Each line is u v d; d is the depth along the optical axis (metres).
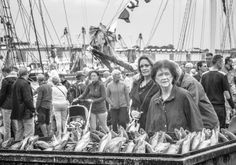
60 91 17.36
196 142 5.41
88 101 15.90
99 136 6.14
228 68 18.22
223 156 5.53
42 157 5.24
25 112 15.91
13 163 5.34
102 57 26.94
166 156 4.91
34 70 32.59
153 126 6.88
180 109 6.77
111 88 15.74
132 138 6.18
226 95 13.24
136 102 9.92
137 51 40.03
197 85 8.38
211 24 31.28
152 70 6.91
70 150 5.52
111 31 27.06
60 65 40.91
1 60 29.08
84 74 22.69
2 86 16.14
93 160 5.07
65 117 17.41
